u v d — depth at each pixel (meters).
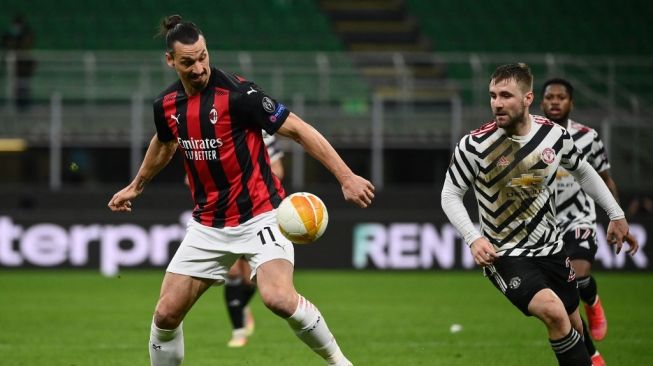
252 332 37.97
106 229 61.84
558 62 78.12
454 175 22.11
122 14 92.38
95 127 73.06
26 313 43.81
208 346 34.19
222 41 91.12
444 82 78.31
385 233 63.19
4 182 73.56
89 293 52.03
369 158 73.62
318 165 73.38
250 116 21.12
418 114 73.50
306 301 21.03
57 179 65.50
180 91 21.58
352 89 77.25
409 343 34.72
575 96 78.19
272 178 21.92
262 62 79.56
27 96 74.25
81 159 73.50
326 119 73.12
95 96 75.94
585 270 29.17
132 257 61.84
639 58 93.81
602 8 97.56
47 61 76.25
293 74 76.62
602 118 73.69
